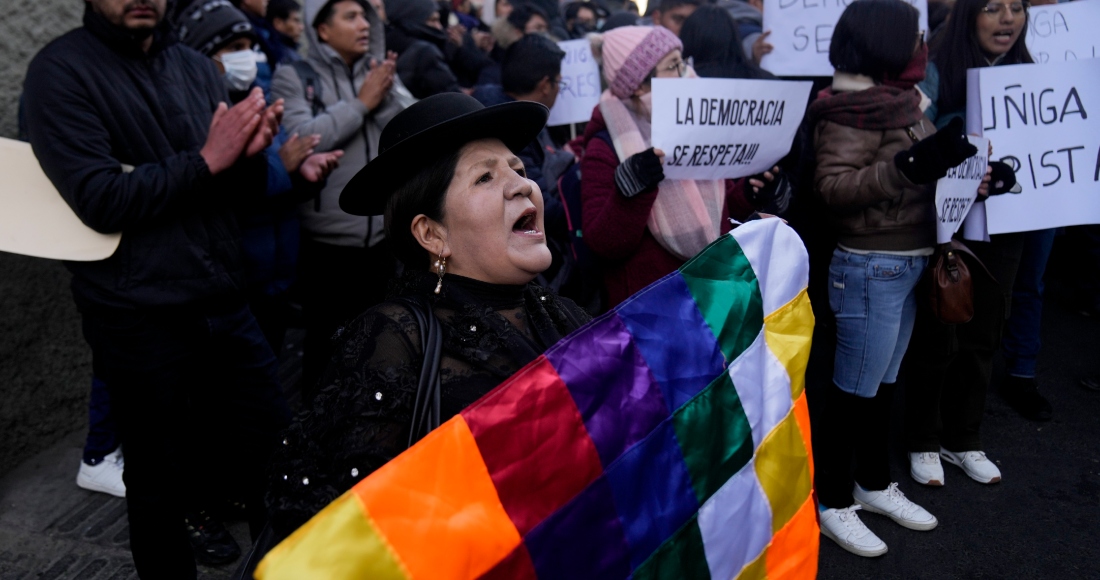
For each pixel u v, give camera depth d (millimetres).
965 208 2537
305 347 3377
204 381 2383
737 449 1315
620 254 2443
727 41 3199
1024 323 3588
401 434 1157
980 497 3045
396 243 1343
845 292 2621
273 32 3873
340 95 3184
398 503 937
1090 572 2604
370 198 1358
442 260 1299
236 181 2289
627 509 1145
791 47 3562
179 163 2055
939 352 2930
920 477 3111
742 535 1319
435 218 1281
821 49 3529
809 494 1469
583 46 3990
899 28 2389
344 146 3119
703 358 1293
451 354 1219
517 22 4867
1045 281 5277
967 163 2463
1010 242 2990
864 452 2863
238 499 2861
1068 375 3990
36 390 3256
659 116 2275
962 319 2543
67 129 1963
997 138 2896
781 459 1409
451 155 1261
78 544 2734
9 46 3084
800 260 1524
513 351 1236
